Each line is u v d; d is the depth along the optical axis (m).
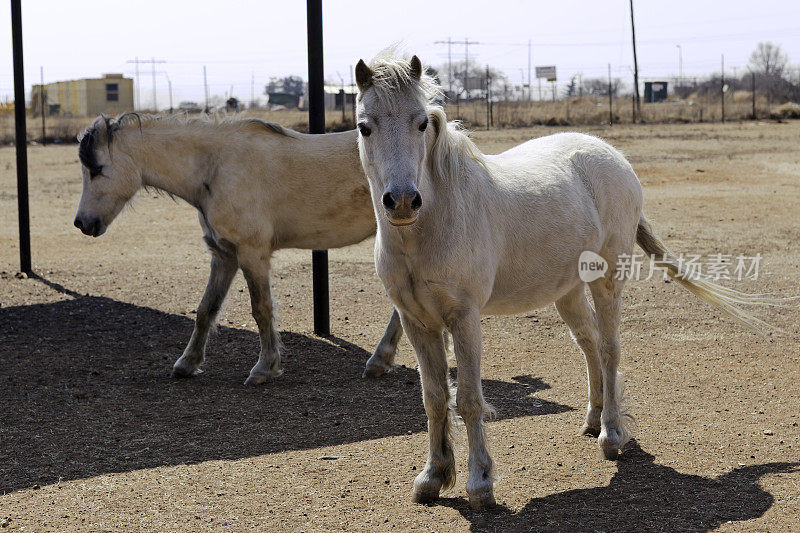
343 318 8.25
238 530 3.75
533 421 5.25
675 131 34.84
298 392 6.03
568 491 4.11
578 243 4.35
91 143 6.19
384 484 4.28
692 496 4.00
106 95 64.75
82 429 5.25
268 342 6.30
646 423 5.11
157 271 10.57
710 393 5.68
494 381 6.16
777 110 46.03
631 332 7.38
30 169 24.09
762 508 3.82
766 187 17.55
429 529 3.72
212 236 6.35
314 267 7.57
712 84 73.38
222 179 6.11
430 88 3.59
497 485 4.21
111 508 4.01
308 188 6.23
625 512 3.84
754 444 4.68
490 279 3.86
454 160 3.66
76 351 7.14
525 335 7.47
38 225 14.42
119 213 6.51
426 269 3.65
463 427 4.86
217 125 6.24
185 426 5.30
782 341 6.93
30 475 4.48
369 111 3.30
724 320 7.68
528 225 4.09
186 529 3.77
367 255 11.57
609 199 4.62
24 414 5.55
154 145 6.24
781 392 5.63
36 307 8.66
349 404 5.73
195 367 6.46
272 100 73.94
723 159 23.16
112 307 8.69
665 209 14.79
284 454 4.76
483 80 59.00
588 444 4.80
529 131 34.88
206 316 6.44
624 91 87.31
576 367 6.48
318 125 7.62
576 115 45.00
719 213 14.27
